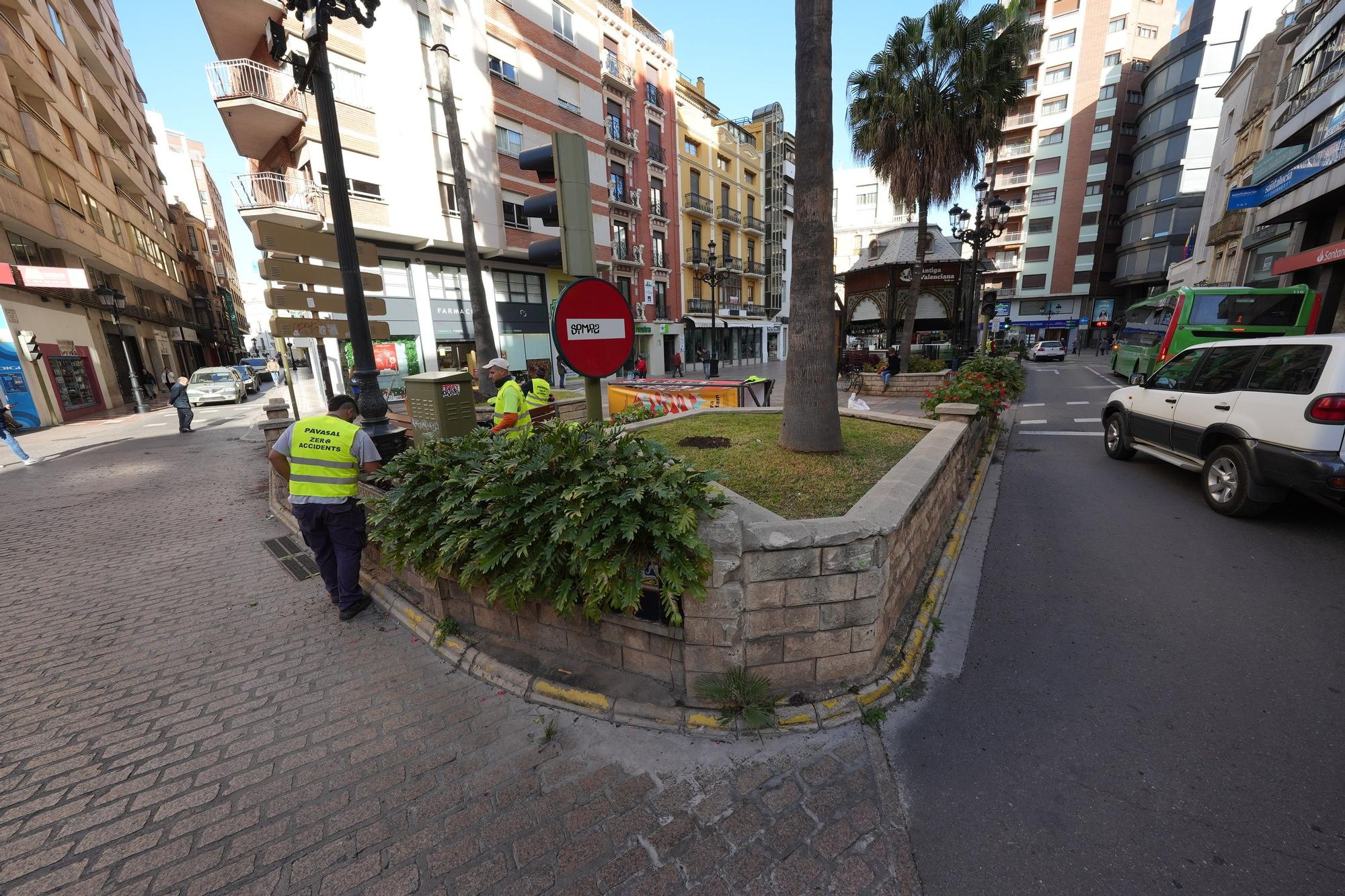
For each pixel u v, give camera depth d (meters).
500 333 22.05
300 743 2.54
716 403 9.82
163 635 3.57
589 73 23.91
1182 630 3.23
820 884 1.78
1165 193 37.91
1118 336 19.91
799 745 2.41
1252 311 11.72
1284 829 1.91
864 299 20.53
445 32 18.08
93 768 2.41
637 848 1.93
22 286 15.08
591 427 3.01
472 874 1.85
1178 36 36.62
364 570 4.34
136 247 24.97
